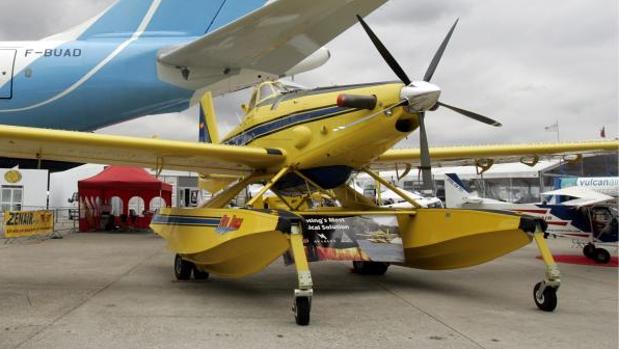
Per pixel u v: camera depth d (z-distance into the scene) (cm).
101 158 586
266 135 596
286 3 751
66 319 365
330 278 593
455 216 507
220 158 559
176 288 515
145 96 1016
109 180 1503
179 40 1023
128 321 361
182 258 561
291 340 312
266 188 537
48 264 717
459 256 528
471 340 313
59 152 542
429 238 535
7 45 1037
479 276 611
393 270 666
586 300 459
